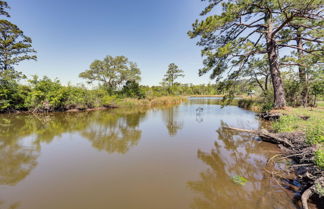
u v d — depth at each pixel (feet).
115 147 15.83
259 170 10.92
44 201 7.67
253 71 48.08
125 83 77.15
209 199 7.95
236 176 10.08
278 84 28.07
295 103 39.01
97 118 32.45
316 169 8.68
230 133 21.15
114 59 78.69
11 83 36.17
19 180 9.62
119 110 46.80
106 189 8.80
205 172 10.78
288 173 10.27
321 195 6.96
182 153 14.32
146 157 13.39
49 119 30.27
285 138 15.07
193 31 26.12
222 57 25.09
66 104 41.63
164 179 9.91
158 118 33.01
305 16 21.50
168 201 7.82
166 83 111.24
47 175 10.28
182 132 21.84
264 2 22.07
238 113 40.29
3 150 14.61
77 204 7.50
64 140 17.85
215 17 22.72
